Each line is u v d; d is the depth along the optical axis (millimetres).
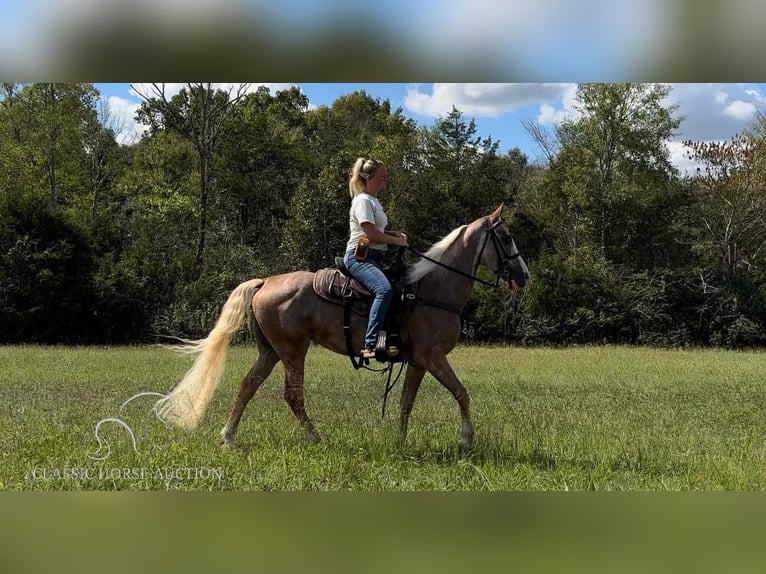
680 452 6391
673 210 32750
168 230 29828
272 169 36562
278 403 9133
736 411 9328
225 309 6996
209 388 6906
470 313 30281
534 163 39375
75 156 33344
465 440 6430
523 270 6832
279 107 46281
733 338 29641
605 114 34781
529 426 7531
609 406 9664
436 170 35344
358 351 6664
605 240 33844
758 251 31844
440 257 6691
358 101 48688
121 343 26047
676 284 31391
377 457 6043
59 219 26125
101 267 26297
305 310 6688
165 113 31141
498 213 6801
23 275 25203
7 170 29859
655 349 26703
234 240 32281
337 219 29812
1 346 21828
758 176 30484
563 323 30391
